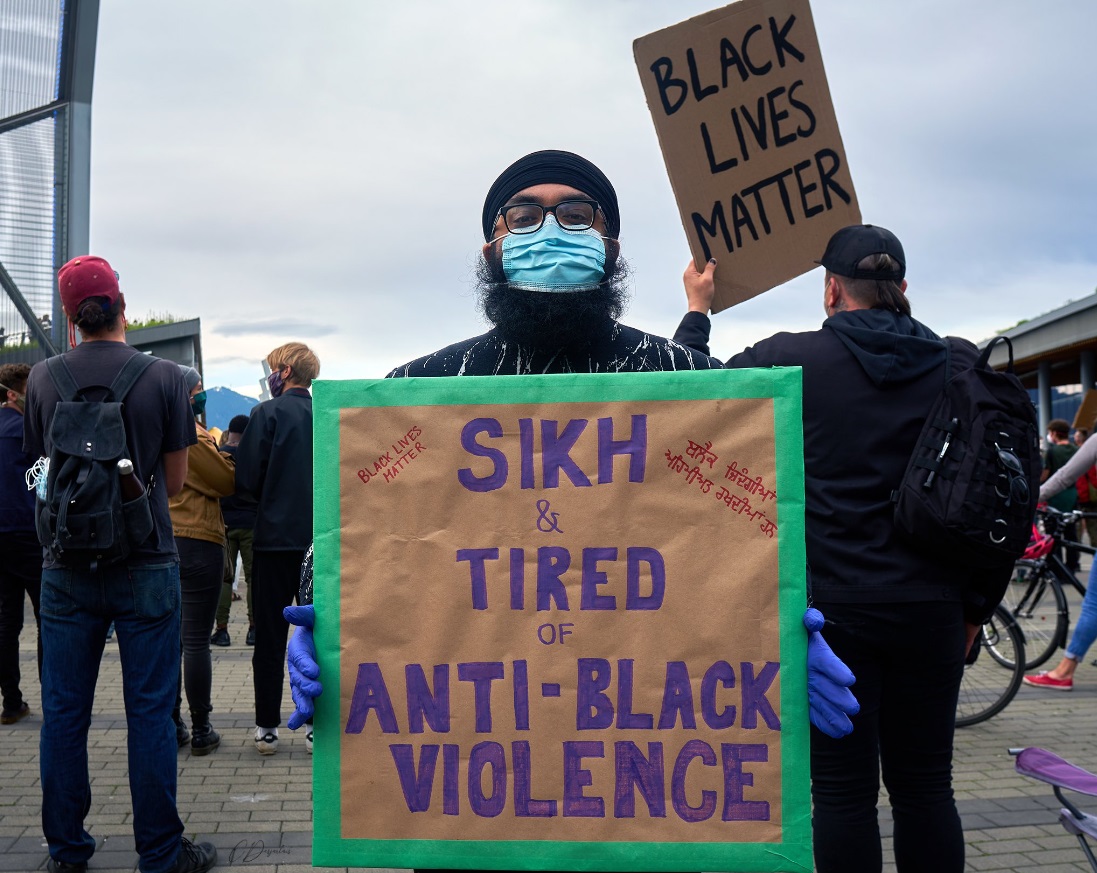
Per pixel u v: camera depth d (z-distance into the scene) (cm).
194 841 351
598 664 150
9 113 976
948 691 227
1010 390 225
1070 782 239
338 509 154
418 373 178
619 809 149
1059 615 633
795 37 260
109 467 297
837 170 262
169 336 1836
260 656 468
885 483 226
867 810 224
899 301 245
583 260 173
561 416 152
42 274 1002
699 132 264
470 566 152
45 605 306
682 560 150
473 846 150
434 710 151
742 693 149
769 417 150
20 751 466
